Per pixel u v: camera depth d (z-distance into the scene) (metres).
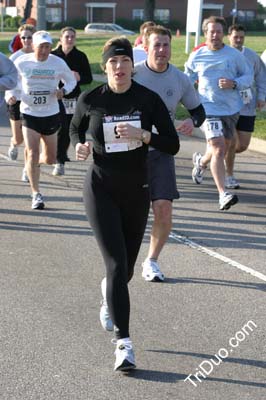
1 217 9.78
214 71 10.18
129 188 5.57
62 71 10.01
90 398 5.04
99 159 5.60
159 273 7.42
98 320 6.42
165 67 7.24
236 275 7.70
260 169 13.66
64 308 6.67
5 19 90.19
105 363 5.58
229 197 9.95
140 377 5.36
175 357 5.70
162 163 7.08
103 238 5.47
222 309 6.70
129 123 5.54
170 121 5.66
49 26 89.19
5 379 5.30
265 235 9.30
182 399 5.05
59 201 10.67
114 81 5.51
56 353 5.74
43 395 5.07
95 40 56.31
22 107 10.05
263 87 11.57
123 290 5.37
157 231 7.29
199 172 12.15
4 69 9.14
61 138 12.15
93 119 5.59
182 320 6.43
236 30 11.45
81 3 91.56
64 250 8.45
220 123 10.06
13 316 6.46
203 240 9.02
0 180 11.95
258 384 5.29
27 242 8.73
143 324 6.32
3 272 7.64
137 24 91.75
